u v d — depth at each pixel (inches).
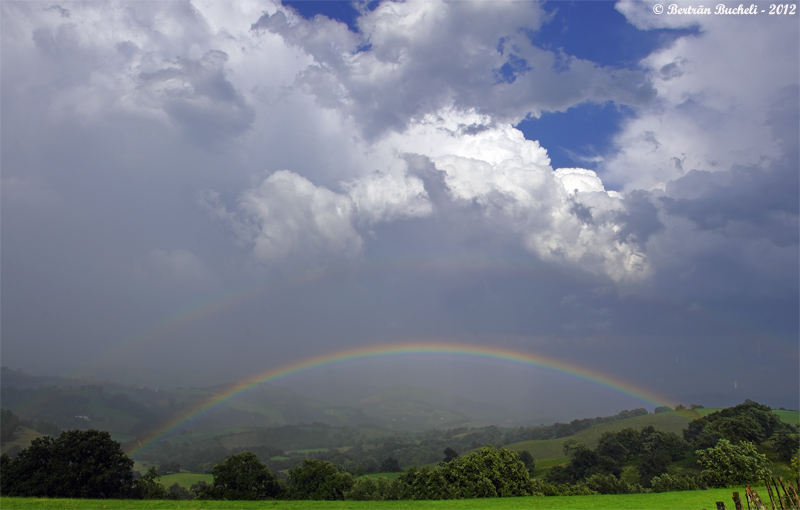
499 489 2386.8
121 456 2206.0
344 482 2866.6
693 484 2992.1
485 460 2502.5
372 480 3225.9
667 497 1951.3
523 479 2500.0
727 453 2711.6
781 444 3905.0
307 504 1563.7
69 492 2025.1
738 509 930.1
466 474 2421.3
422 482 2417.6
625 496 2016.5
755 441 4224.9
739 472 2600.9
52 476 2003.0
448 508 1583.4
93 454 2134.6
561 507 1653.5
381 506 1587.1
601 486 3385.8
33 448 2114.9
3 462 2142.0
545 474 4896.7
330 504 1578.5
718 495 2016.5
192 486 4980.3
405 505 1642.5
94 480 2034.9
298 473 2549.2
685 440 5398.6
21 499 1444.4
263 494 2337.6
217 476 2327.8
